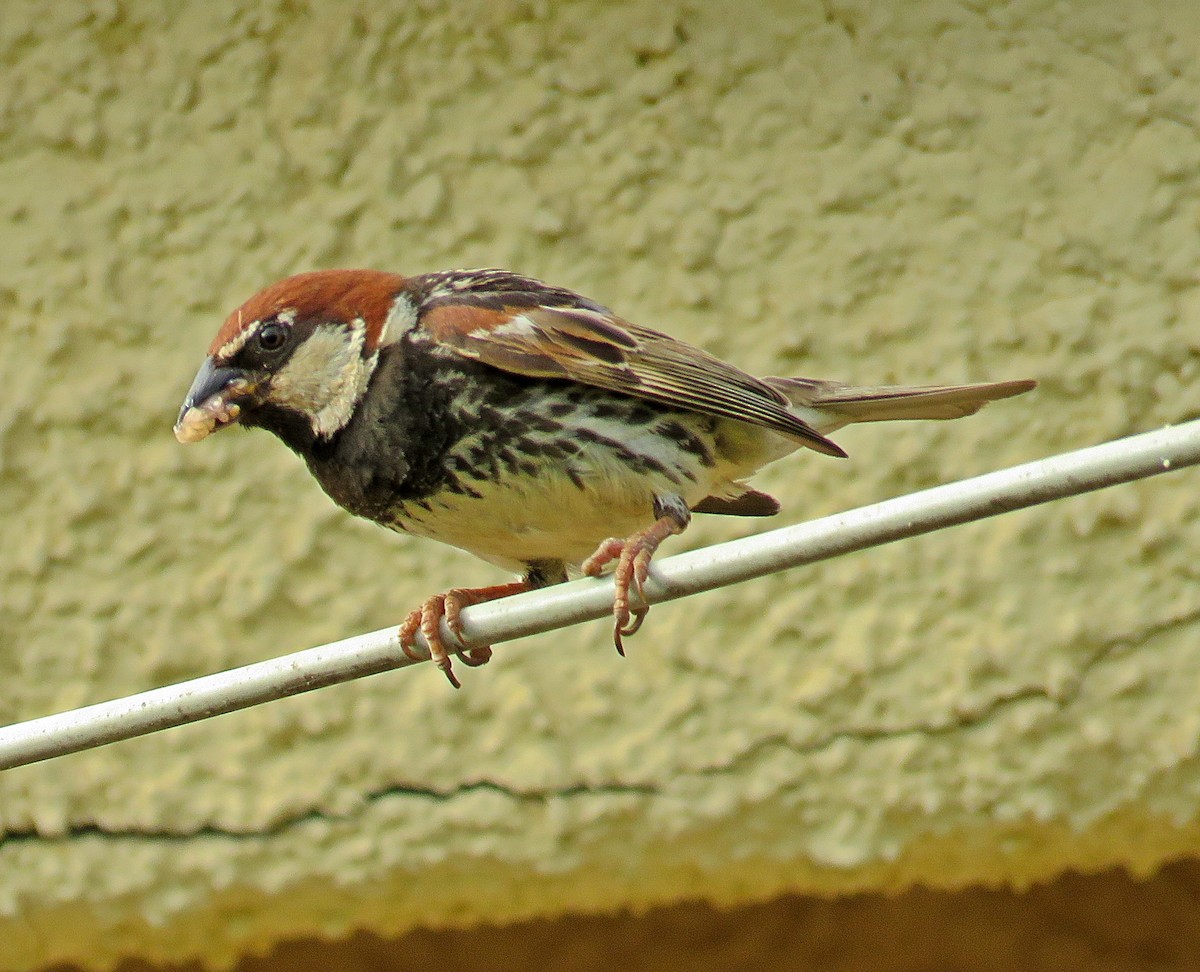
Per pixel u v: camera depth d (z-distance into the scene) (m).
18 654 3.15
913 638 3.13
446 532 3.05
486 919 3.15
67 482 3.16
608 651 3.14
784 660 3.14
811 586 3.14
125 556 3.16
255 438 3.16
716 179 3.16
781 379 3.08
